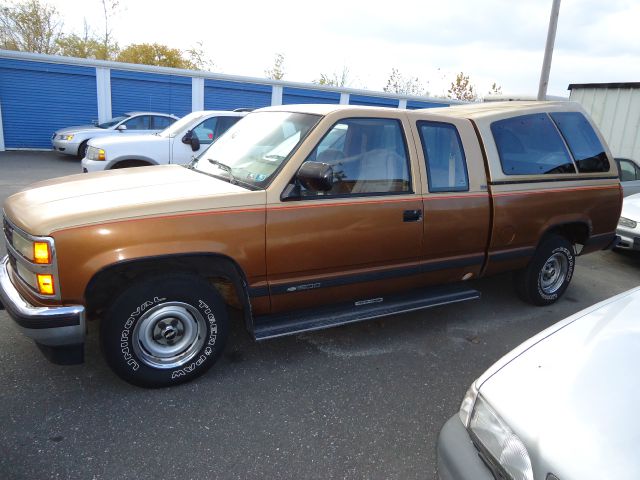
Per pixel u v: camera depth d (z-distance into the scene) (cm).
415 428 292
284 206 324
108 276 306
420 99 2600
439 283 423
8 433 265
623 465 144
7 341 364
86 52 3600
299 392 323
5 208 332
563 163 475
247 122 432
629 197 724
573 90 1235
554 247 479
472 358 386
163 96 2042
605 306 239
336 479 246
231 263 318
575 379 181
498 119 440
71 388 311
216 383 328
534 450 161
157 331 308
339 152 352
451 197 397
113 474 240
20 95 1786
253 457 258
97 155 849
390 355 383
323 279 352
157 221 288
